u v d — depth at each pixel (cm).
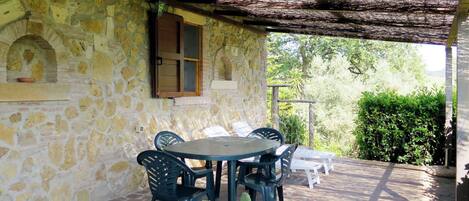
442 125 655
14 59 354
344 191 499
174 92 528
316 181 539
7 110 337
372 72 1457
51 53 376
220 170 439
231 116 704
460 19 337
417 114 672
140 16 486
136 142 484
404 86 1404
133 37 476
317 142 1133
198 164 605
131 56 473
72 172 400
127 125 470
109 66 442
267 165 402
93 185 426
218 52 652
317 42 1493
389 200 462
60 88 380
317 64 1426
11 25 333
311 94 1337
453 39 544
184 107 571
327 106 1321
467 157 343
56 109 381
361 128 728
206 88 615
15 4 335
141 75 491
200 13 579
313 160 678
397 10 392
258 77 822
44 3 363
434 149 661
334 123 1270
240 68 734
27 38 360
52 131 378
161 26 498
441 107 654
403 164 679
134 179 483
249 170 466
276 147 416
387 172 615
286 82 1411
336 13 508
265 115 862
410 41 696
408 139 682
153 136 511
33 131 360
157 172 337
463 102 343
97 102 428
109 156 446
